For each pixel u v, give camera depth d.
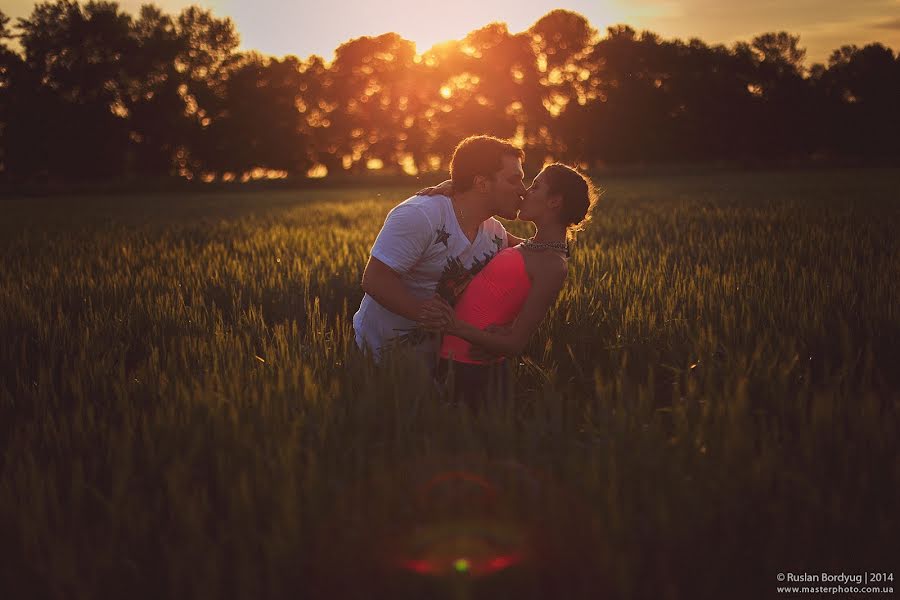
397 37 76.69
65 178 62.53
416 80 78.38
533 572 1.72
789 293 4.59
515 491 1.92
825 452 2.20
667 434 2.55
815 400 2.44
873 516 1.94
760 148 77.75
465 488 1.96
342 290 5.72
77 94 63.53
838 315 3.80
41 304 5.18
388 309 3.32
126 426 2.48
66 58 63.00
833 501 1.88
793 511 1.93
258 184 61.84
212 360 3.51
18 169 61.19
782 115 76.62
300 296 5.52
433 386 2.90
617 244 8.36
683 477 2.05
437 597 1.67
